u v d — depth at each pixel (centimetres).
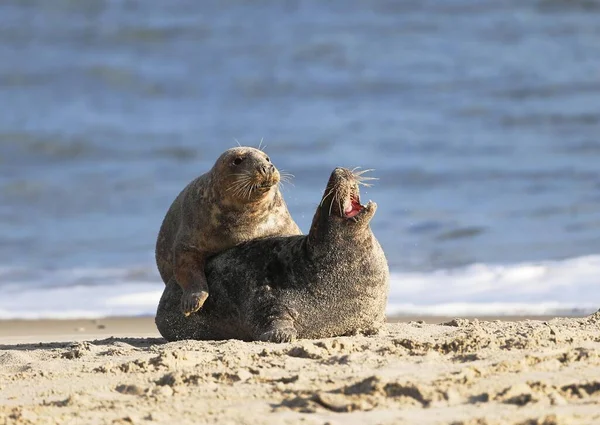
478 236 6612
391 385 2597
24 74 12312
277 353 3141
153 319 4962
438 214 7175
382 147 9300
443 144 9319
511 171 8350
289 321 3569
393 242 6531
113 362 3194
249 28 13588
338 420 2375
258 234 3816
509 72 11575
